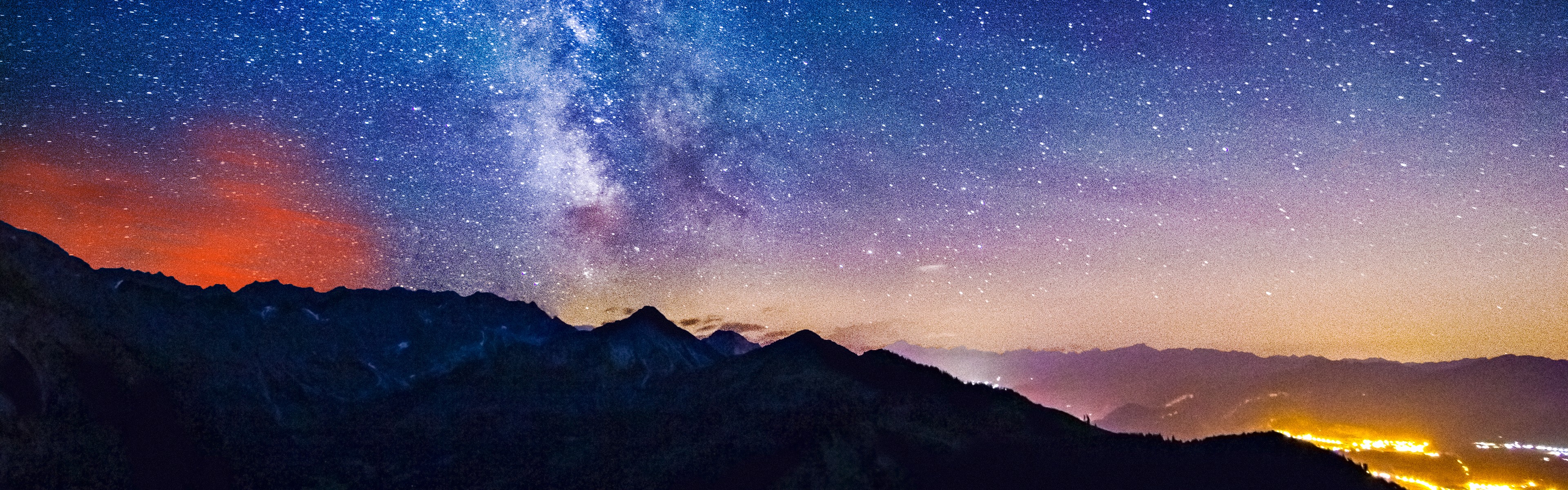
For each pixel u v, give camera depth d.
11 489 28.92
